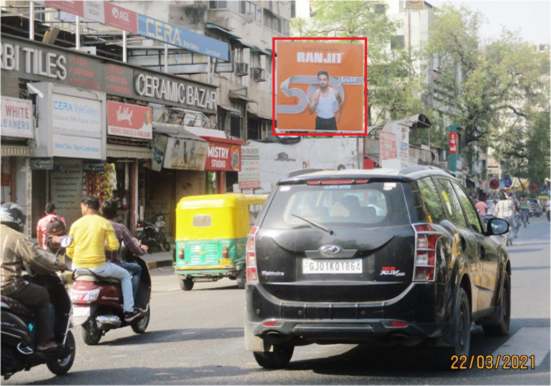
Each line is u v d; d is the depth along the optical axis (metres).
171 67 34.41
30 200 22.88
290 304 7.22
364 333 7.04
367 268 7.11
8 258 7.34
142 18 29.31
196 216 17.95
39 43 23.81
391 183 7.36
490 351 8.88
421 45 60.75
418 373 7.62
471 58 65.38
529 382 7.18
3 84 22.05
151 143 28.98
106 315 9.97
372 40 53.12
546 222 59.75
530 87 65.62
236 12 42.94
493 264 9.28
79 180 25.59
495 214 30.62
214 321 12.05
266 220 7.49
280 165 44.28
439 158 66.69
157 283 19.83
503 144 68.94
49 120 22.92
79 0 25.91
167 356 9.06
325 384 7.18
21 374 8.20
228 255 17.72
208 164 32.91
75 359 9.08
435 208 7.74
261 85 45.66
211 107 34.47
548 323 11.02
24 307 7.40
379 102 54.50
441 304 7.12
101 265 9.92
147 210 33.50
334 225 7.24
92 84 26.41
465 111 66.56
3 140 21.61
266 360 7.96
